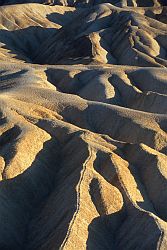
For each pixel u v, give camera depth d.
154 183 38.00
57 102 50.84
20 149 38.81
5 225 33.78
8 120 43.34
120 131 46.78
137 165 40.22
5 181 36.31
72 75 67.31
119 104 61.22
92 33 95.75
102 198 34.62
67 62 89.31
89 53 88.62
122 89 63.41
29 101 50.22
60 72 68.50
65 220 32.25
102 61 85.75
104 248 31.94
